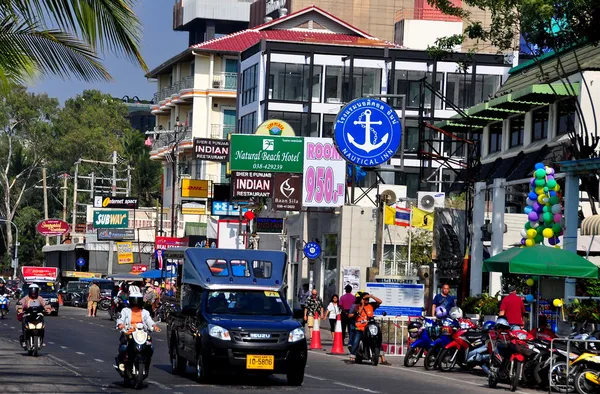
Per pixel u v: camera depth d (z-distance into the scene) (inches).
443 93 6269.7
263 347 1797.5
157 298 4717.0
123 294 4648.1
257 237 4758.9
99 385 1747.0
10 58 1441.9
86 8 1309.1
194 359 1868.8
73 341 2970.0
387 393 1739.7
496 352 1931.6
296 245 4778.5
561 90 3366.1
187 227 7500.0
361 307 2432.3
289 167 4205.2
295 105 6205.7
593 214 2728.8
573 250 2503.7
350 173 4645.7
